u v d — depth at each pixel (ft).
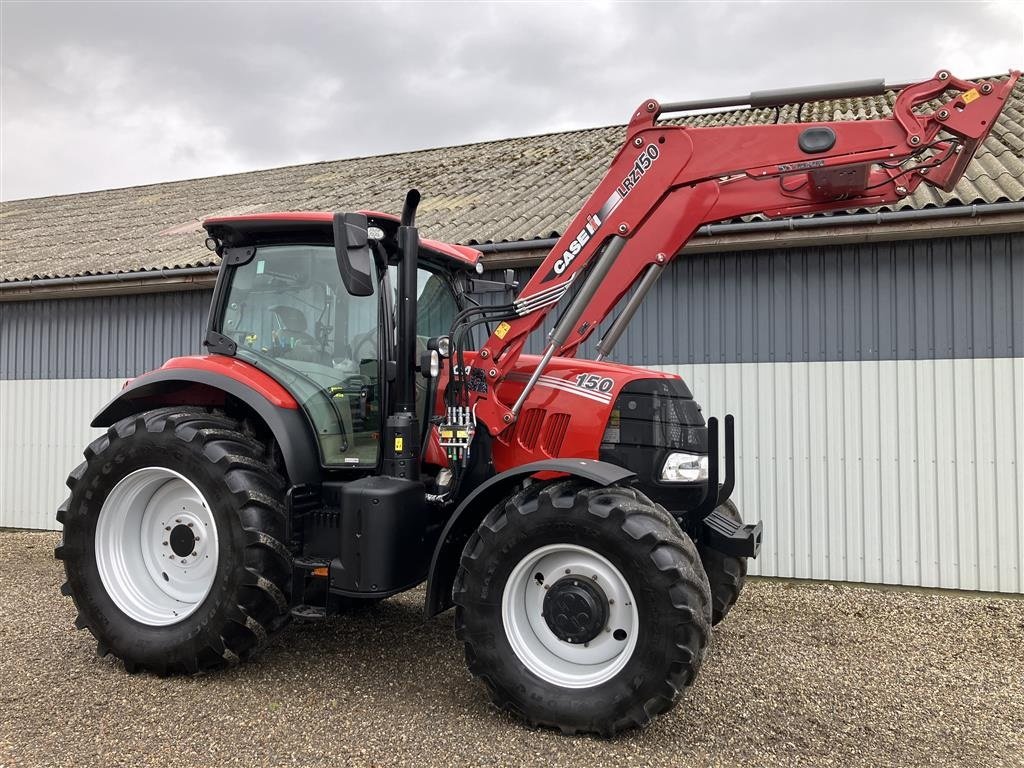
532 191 27.07
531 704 9.99
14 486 27.66
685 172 11.72
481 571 10.34
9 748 9.38
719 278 19.85
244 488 11.51
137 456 12.16
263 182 38.88
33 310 27.63
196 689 11.36
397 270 12.53
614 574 10.03
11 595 16.83
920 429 18.22
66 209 40.93
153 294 25.90
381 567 10.92
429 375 11.60
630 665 9.66
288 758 9.20
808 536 19.07
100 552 12.41
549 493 10.20
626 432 11.85
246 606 11.41
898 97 11.09
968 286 17.89
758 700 11.12
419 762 9.13
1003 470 17.60
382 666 12.41
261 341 12.86
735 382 19.70
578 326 12.15
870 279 18.63
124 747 9.45
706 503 12.15
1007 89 10.62
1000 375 17.65
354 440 12.31
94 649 13.08
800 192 11.74
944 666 12.75
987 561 17.71
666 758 9.30
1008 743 9.82
